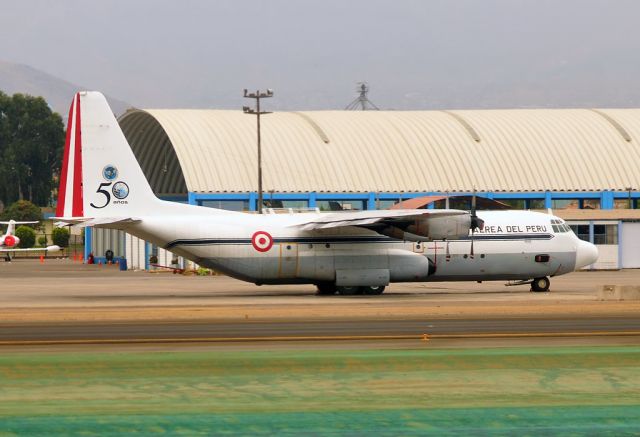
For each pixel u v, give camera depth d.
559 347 108.62
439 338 116.06
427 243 197.12
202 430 73.38
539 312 149.12
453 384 88.94
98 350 106.81
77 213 189.50
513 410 79.38
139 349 107.50
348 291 195.38
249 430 73.38
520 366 97.38
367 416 77.44
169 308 160.38
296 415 77.69
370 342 112.94
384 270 193.88
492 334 119.38
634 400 82.81
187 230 189.12
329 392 85.75
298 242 192.12
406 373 93.94
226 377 92.00
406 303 171.75
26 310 156.62
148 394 84.88
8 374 93.06
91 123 189.38
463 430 73.44
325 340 114.62
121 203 190.00
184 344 111.44
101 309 158.75
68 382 89.81
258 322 135.25
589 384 89.00
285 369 95.75
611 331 122.25
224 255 190.00
